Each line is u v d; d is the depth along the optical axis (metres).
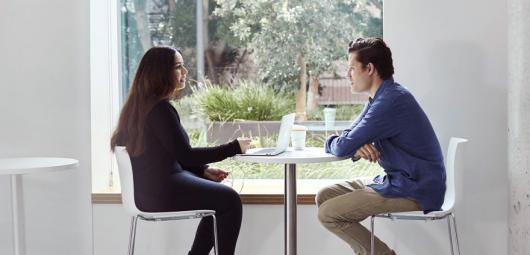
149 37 4.29
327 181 4.14
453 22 3.79
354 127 3.22
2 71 4.00
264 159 2.98
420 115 3.09
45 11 3.97
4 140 4.01
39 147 4.01
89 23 3.95
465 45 3.79
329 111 4.18
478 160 3.82
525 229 3.16
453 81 3.80
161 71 3.20
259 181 4.18
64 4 3.96
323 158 3.00
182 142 3.14
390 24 3.82
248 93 4.02
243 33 4.26
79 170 3.99
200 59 4.28
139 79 3.21
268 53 4.25
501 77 3.79
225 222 3.19
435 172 3.06
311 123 4.23
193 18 4.28
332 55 4.23
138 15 4.28
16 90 4.00
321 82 4.23
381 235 3.86
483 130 3.81
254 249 3.88
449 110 3.81
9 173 3.13
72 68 3.97
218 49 4.28
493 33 3.78
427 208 3.03
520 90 3.15
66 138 3.99
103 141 4.12
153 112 3.15
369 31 4.20
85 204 3.99
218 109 3.99
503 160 3.81
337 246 3.86
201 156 3.13
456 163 3.19
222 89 4.26
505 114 3.79
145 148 3.14
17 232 3.31
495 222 3.85
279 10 4.25
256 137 3.73
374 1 4.19
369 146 3.08
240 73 4.27
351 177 4.13
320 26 4.23
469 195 3.84
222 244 3.20
